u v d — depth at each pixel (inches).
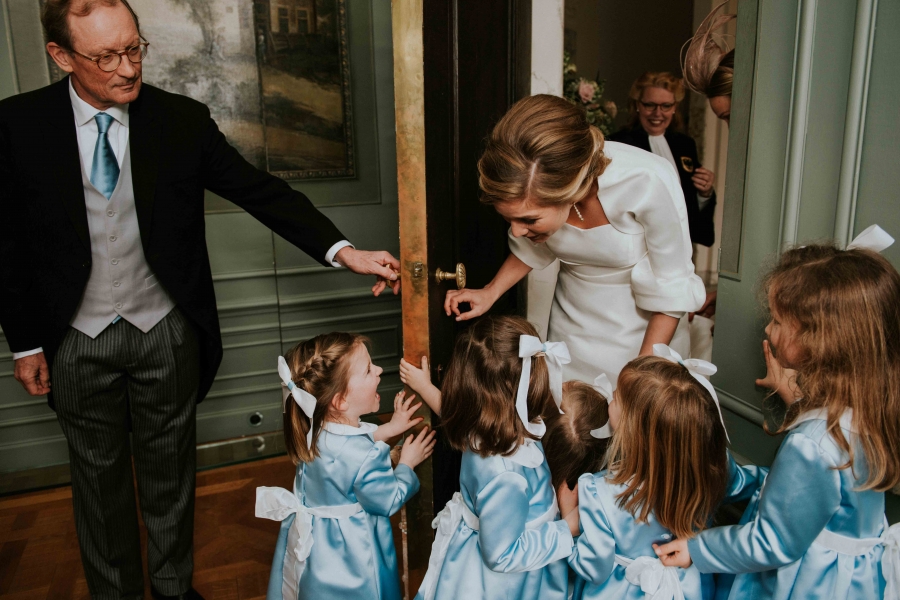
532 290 116.2
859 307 49.4
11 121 68.6
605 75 195.2
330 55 126.1
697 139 182.5
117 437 79.0
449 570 65.2
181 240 75.9
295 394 65.8
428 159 67.4
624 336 77.9
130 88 66.7
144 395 78.3
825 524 51.8
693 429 56.2
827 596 52.9
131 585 84.2
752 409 79.2
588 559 60.2
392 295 140.8
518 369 63.0
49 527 107.0
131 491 82.8
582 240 73.2
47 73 109.8
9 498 115.6
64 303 71.8
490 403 62.2
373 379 70.0
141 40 66.5
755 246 77.3
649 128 138.3
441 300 75.9
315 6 122.9
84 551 81.4
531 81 108.6
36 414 120.7
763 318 76.0
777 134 73.3
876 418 49.9
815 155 69.3
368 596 68.6
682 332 82.4
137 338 75.7
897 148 61.2
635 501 58.8
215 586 91.9
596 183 68.6
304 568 69.5
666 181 68.7
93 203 71.0
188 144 75.2
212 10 117.2
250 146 125.0
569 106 60.7
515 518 60.6
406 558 76.9
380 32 128.6
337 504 68.7
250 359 132.9
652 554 60.2
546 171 58.0
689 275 72.0
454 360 64.9
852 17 64.0
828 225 68.5
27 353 75.5
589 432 72.1
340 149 131.1
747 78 77.7
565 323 82.4
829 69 66.9
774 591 55.1
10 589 92.2
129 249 73.5
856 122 64.1
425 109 65.5
